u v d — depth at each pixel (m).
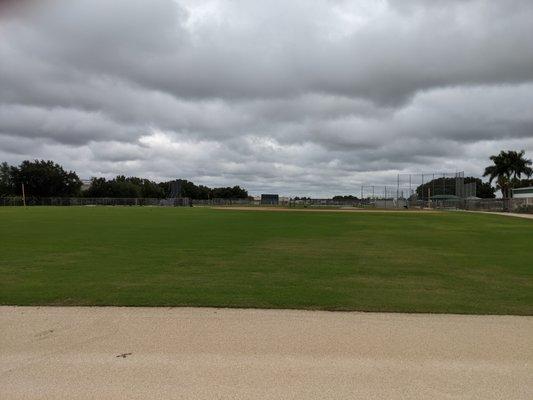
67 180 126.94
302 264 12.18
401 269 11.45
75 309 7.19
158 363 4.91
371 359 5.05
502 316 6.90
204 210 62.56
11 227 25.50
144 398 4.11
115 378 4.53
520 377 4.60
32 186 120.50
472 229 27.00
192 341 5.62
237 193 170.75
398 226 29.30
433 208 82.44
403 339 5.75
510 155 88.94
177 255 13.84
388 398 4.12
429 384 4.43
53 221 31.66
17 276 10.10
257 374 4.63
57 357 5.09
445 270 11.35
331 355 5.17
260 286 9.08
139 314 6.89
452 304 7.64
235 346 5.45
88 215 42.44
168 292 8.42
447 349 5.39
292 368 4.79
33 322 6.46
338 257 13.70
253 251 14.99
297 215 46.34
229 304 7.52
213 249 15.46
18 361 4.98
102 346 5.45
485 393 4.24
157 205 105.00
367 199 102.44
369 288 8.96
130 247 15.88
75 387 4.33
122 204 109.25
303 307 7.36
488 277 10.37
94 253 14.21
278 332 6.01
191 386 4.35
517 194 86.19
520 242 18.92
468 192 88.00
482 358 5.11
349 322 6.51
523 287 9.20
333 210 69.00
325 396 4.16
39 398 4.11
